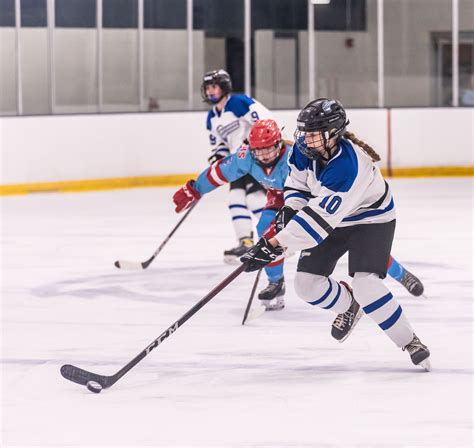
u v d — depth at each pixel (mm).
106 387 8141
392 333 8516
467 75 30953
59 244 16922
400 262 14562
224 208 21891
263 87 30969
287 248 7914
